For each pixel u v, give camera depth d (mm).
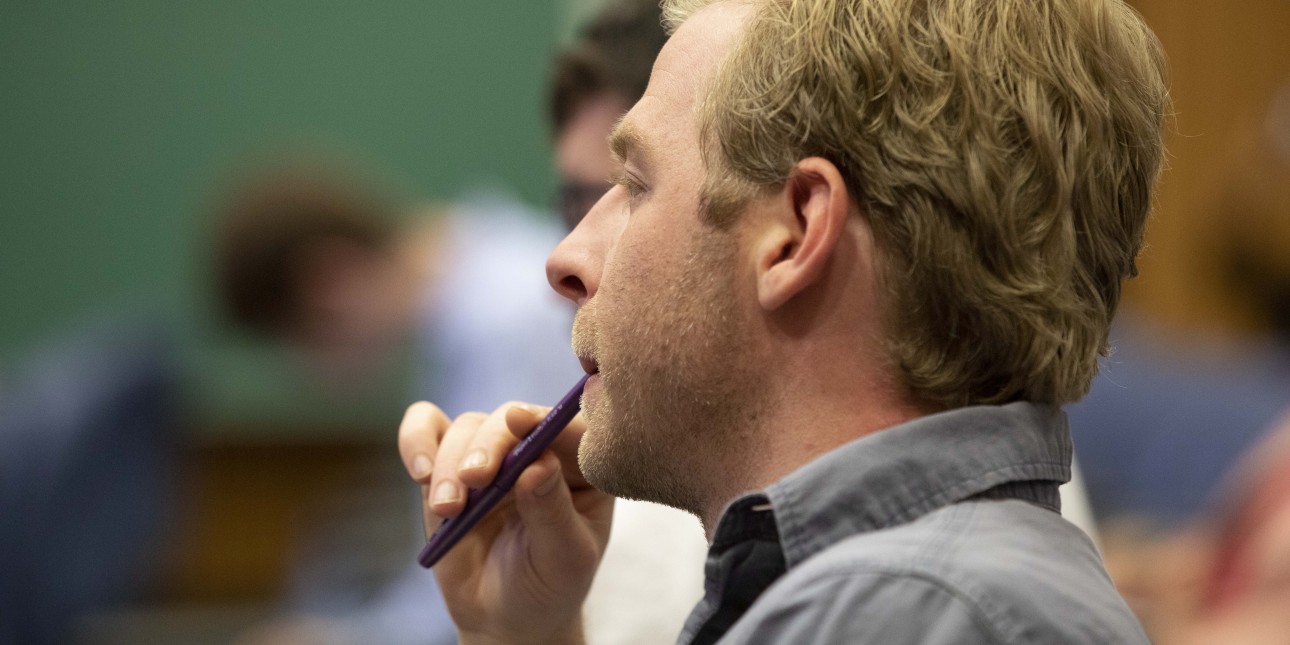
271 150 10711
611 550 3736
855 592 2062
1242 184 6777
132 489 7703
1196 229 9242
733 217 2406
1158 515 5496
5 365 9672
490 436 3020
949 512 2229
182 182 10742
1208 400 5789
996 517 2230
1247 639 3326
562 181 4316
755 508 2436
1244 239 6715
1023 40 2355
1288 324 6598
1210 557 3592
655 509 3781
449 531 3084
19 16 10695
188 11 10727
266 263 7578
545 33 10711
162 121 10750
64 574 7352
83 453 7484
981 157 2285
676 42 2619
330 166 7949
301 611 6230
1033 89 2322
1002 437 2314
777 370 2402
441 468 3094
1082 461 5848
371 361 7656
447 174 10688
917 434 2291
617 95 4137
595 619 3680
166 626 8250
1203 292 7441
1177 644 3617
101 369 7746
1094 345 2443
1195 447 5672
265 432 9891
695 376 2443
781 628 2090
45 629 7297
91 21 10734
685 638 2494
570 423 3047
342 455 9883
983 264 2301
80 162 10750
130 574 7715
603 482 2639
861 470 2277
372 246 7574
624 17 4191
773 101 2375
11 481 7215
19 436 7305
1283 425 5043
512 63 10742
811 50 2357
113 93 10758
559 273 2793
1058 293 2336
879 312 2344
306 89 10758
